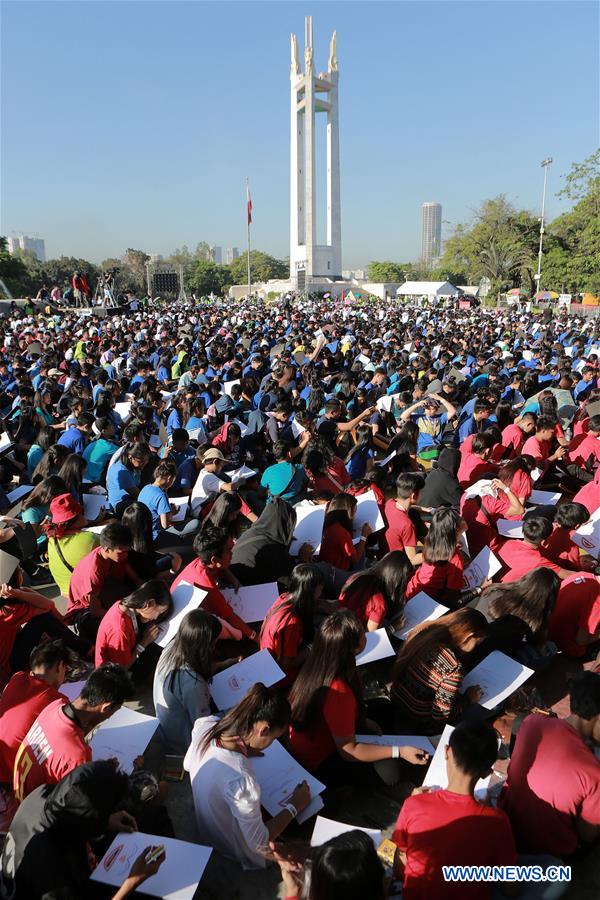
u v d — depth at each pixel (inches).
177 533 277.6
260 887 135.6
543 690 198.8
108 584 215.3
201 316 1585.9
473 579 229.8
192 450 354.0
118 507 295.3
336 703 149.7
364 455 362.3
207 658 164.6
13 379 602.9
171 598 197.6
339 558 243.6
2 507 296.8
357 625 153.8
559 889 119.8
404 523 242.4
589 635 202.8
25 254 6299.2
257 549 234.8
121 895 112.8
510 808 131.6
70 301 1988.2
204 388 509.7
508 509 273.6
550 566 220.4
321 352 762.2
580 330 1291.8
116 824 128.7
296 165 4158.5
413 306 2598.4
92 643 206.1
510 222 3073.3
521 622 190.9
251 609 217.0
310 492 298.4
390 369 619.2
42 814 111.0
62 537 236.8
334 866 83.7
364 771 156.3
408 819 115.1
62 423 442.0
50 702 150.5
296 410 447.2
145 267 4402.1
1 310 1706.4
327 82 3993.6
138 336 1039.0
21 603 193.6
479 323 1482.5
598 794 123.3
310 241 4028.1
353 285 4082.2
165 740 168.7
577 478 362.0
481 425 386.6
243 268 5467.5
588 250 2299.5
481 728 113.6
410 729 169.5
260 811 135.1
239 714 132.9
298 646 185.8
